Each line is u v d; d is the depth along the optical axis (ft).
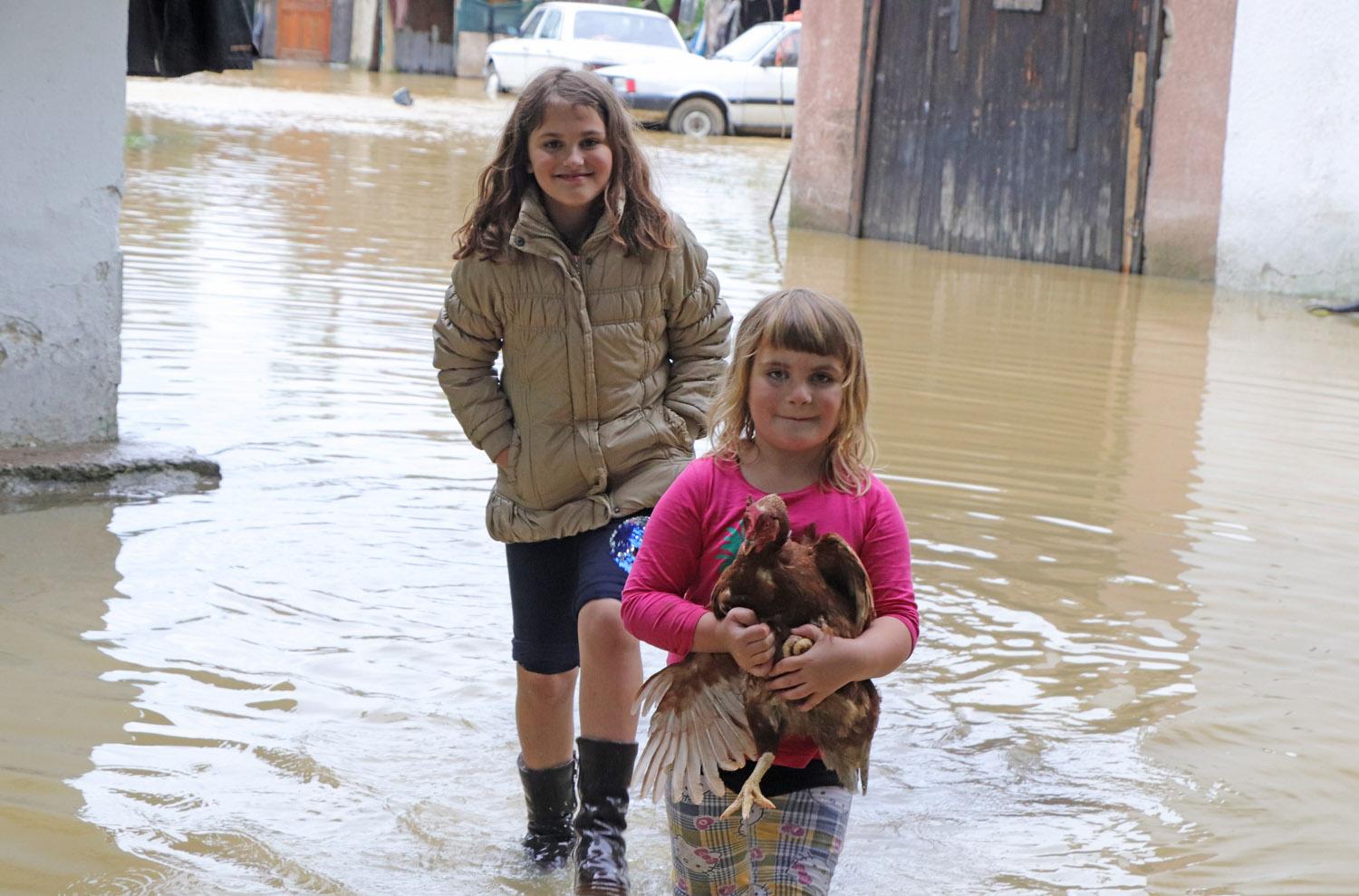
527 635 13.03
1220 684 17.17
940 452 26.25
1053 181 51.13
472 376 12.93
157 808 13.33
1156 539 22.17
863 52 54.75
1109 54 49.14
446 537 20.74
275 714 15.35
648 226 12.40
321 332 32.42
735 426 10.88
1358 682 17.31
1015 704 16.49
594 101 12.17
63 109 21.97
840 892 12.45
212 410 25.93
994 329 38.45
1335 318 43.11
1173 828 13.84
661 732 10.33
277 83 102.94
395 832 13.24
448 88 110.93
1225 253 47.85
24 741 14.38
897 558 10.64
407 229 47.21
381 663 16.74
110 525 20.51
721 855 10.71
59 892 11.85
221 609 17.87
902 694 16.65
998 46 51.65
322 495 22.13
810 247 51.65
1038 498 23.89
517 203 12.43
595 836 12.34
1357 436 28.84
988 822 13.88
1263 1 45.68
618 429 12.67
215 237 43.14
